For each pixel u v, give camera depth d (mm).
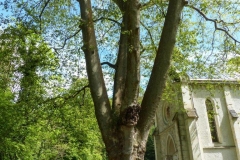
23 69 10094
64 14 10797
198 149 25219
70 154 30094
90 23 7926
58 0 11125
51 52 10125
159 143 31125
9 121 12469
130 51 7156
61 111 11375
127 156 6797
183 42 12289
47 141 23000
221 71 12234
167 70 7312
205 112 27172
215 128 27484
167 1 10844
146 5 10766
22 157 19281
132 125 6719
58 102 10797
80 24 7926
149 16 11797
